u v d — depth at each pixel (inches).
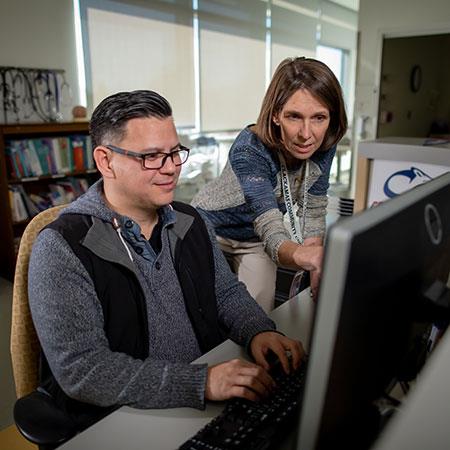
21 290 42.7
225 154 221.3
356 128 217.6
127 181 38.2
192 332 43.6
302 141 50.8
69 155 148.9
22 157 138.4
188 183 203.3
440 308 27.1
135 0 171.6
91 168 155.0
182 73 194.4
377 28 199.8
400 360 25.7
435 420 14.1
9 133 132.4
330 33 271.9
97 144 38.6
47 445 35.4
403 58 229.3
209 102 208.5
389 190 55.1
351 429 22.3
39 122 147.5
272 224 50.9
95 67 165.2
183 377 34.2
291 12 239.8
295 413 31.4
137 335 39.6
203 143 206.5
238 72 219.3
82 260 37.2
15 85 144.0
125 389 33.9
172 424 32.3
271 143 53.2
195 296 43.6
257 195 53.1
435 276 26.6
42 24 149.3
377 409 24.4
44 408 38.0
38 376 44.4
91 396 34.6
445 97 284.2
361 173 56.8
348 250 16.7
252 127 57.9
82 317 36.0
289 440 29.8
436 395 14.7
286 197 58.4
